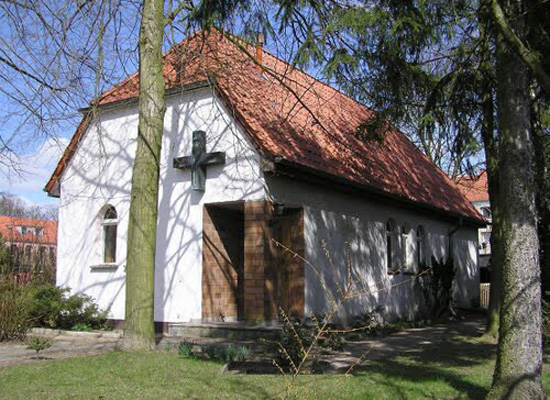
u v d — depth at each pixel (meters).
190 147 13.53
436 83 10.15
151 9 10.30
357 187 14.37
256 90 14.45
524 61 5.91
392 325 15.20
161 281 13.59
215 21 9.53
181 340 11.49
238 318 13.84
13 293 11.97
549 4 7.50
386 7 8.53
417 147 24.28
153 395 6.56
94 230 15.23
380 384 7.46
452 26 9.29
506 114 6.60
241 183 12.46
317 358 9.52
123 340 9.77
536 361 6.10
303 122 15.00
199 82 13.12
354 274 14.94
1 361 8.82
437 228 20.83
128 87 14.76
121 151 14.99
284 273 13.34
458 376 8.17
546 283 15.66
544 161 11.24
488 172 13.10
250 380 7.42
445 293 19.94
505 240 6.37
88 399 6.33
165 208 13.79
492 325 13.05
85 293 15.09
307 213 13.41
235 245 13.99
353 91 9.95
